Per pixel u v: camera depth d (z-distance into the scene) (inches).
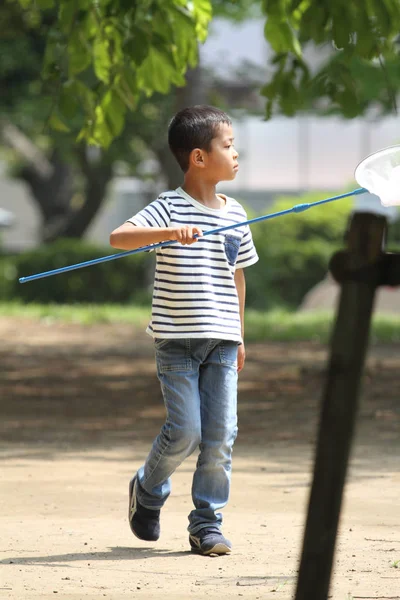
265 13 724.0
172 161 1942.7
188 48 747.4
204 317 459.8
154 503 479.8
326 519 241.8
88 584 406.9
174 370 465.7
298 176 3614.7
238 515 547.5
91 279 2701.8
